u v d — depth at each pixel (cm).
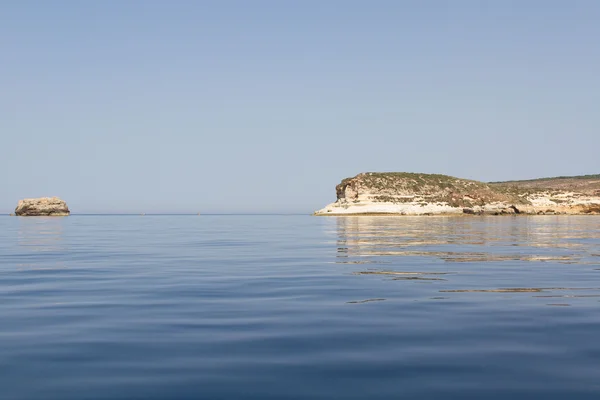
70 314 1380
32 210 16712
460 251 3272
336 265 2528
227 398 785
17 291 1772
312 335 1146
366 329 1200
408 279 2031
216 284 1920
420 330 1189
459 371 900
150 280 2041
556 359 964
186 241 4625
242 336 1140
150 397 789
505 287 1817
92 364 945
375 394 798
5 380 864
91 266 2564
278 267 2473
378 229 6612
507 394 795
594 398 777
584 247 3581
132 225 9594
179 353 1011
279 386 833
